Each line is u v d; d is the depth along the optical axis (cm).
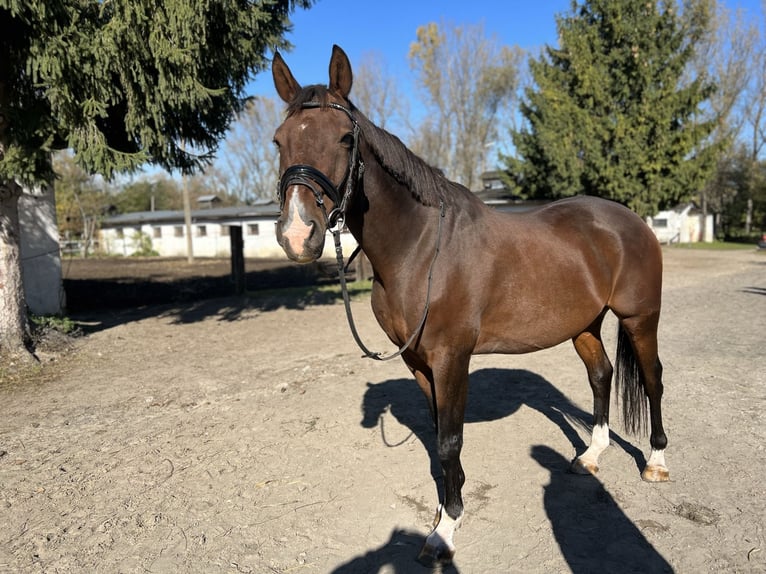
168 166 709
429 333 231
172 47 513
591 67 1664
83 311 1010
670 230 3147
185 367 587
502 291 248
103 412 440
